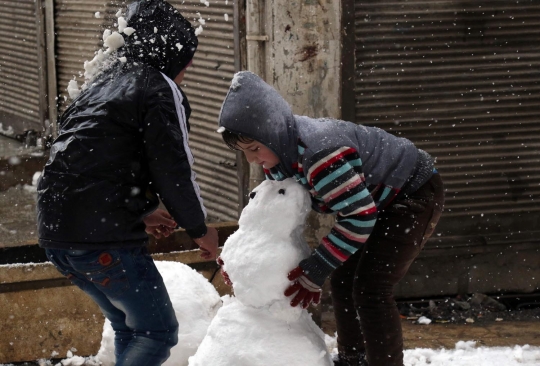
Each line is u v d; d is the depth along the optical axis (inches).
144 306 132.4
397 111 217.6
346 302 143.4
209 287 175.9
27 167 298.7
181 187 130.0
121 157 126.9
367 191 121.9
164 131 127.3
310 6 204.1
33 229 247.3
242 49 217.6
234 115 122.3
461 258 228.5
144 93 127.5
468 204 224.2
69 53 308.5
